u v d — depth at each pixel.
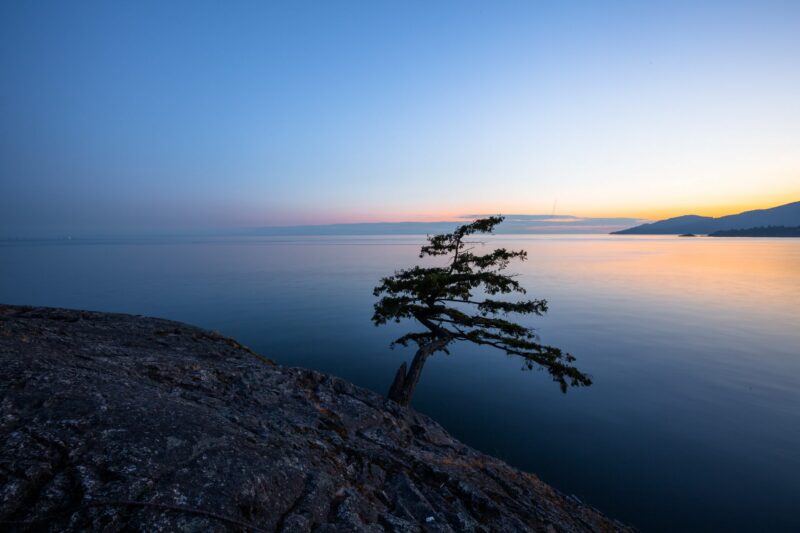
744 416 57.84
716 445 47.50
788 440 49.44
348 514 4.71
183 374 8.59
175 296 168.38
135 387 6.04
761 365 85.94
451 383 64.94
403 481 6.96
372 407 11.08
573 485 36.38
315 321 119.50
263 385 9.84
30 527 2.94
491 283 15.19
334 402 10.44
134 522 3.21
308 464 5.63
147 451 4.12
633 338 108.69
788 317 143.38
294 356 81.00
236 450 4.88
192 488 3.85
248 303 152.12
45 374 5.14
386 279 16.23
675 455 43.94
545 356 14.25
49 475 3.47
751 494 36.09
